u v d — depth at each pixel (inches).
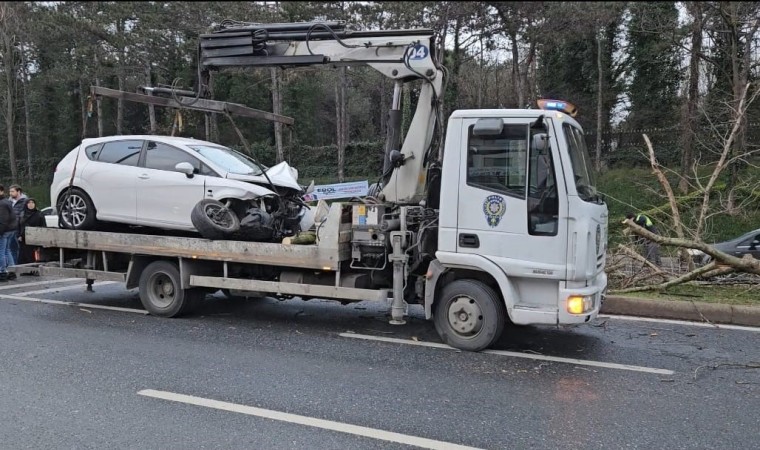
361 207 264.7
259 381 209.6
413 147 282.8
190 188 312.7
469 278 248.2
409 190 283.1
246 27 306.5
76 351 248.7
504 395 195.5
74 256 346.3
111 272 327.0
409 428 168.6
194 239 297.0
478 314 242.4
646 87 1152.2
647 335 271.7
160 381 209.6
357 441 160.1
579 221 223.3
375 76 1115.3
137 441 160.2
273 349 251.8
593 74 1201.4
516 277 234.8
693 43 836.0
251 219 292.7
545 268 226.2
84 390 200.5
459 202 238.5
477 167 236.2
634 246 403.5
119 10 1057.5
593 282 238.5
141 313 327.0
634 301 313.9
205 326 295.3
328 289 270.2
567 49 1201.4
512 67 1069.8
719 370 221.3
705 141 803.4
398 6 853.8
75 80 1363.2
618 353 244.2
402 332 282.0
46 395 196.1
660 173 393.7
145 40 1096.2
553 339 265.3
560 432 165.6
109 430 167.5
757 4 713.0
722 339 264.2
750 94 775.1
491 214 233.5
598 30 997.8
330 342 263.4
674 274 364.8
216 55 311.7
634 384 206.2
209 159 321.4
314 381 209.5
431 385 205.3
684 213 665.0
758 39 824.9
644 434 164.1
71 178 339.3
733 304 302.0
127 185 326.3
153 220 321.1
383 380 210.7
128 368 225.0
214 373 218.7
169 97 324.8
